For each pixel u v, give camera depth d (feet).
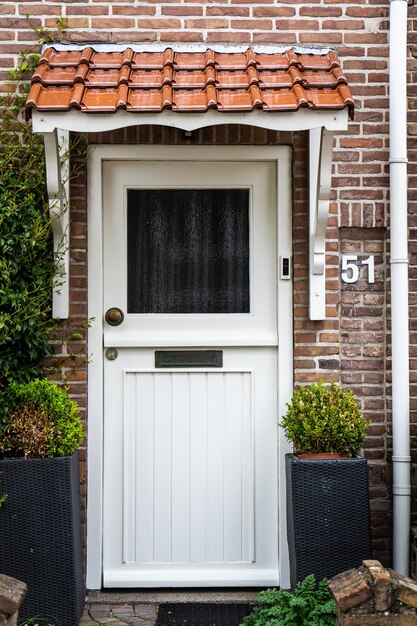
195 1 15.49
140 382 15.76
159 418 15.78
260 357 15.84
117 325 15.79
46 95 13.32
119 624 14.03
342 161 15.52
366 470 13.69
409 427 15.43
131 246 15.89
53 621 13.51
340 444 14.01
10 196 14.82
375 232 15.64
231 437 15.81
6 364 14.74
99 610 14.69
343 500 13.66
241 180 15.81
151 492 15.78
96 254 15.49
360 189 15.52
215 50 15.25
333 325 15.55
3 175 14.83
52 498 13.50
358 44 15.58
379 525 15.51
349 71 15.57
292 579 14.17
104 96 13.30
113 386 15.72
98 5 15.40
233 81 13.79
